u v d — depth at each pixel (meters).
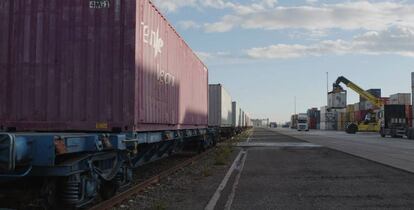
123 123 12.48
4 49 12.73
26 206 9.85
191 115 23.03
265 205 11.38
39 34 12.66
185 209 10.90
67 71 12.61
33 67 12.65
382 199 12.22
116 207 11.07
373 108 82.56
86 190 10.21
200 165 21.22
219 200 12.07
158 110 15.50
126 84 12.52
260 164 21.84
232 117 59.00
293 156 26.84
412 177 16.86
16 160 8.20
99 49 12.58
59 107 12.61
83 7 12.61
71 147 9.33
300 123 110.12
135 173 18.17
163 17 15.95
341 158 25.47
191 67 22.91
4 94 12.70
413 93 61.62
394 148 35.78
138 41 12.81
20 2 12.71
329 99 108.38
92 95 12.56
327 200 12.07
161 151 18.81
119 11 12.58
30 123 12.61
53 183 9.61
